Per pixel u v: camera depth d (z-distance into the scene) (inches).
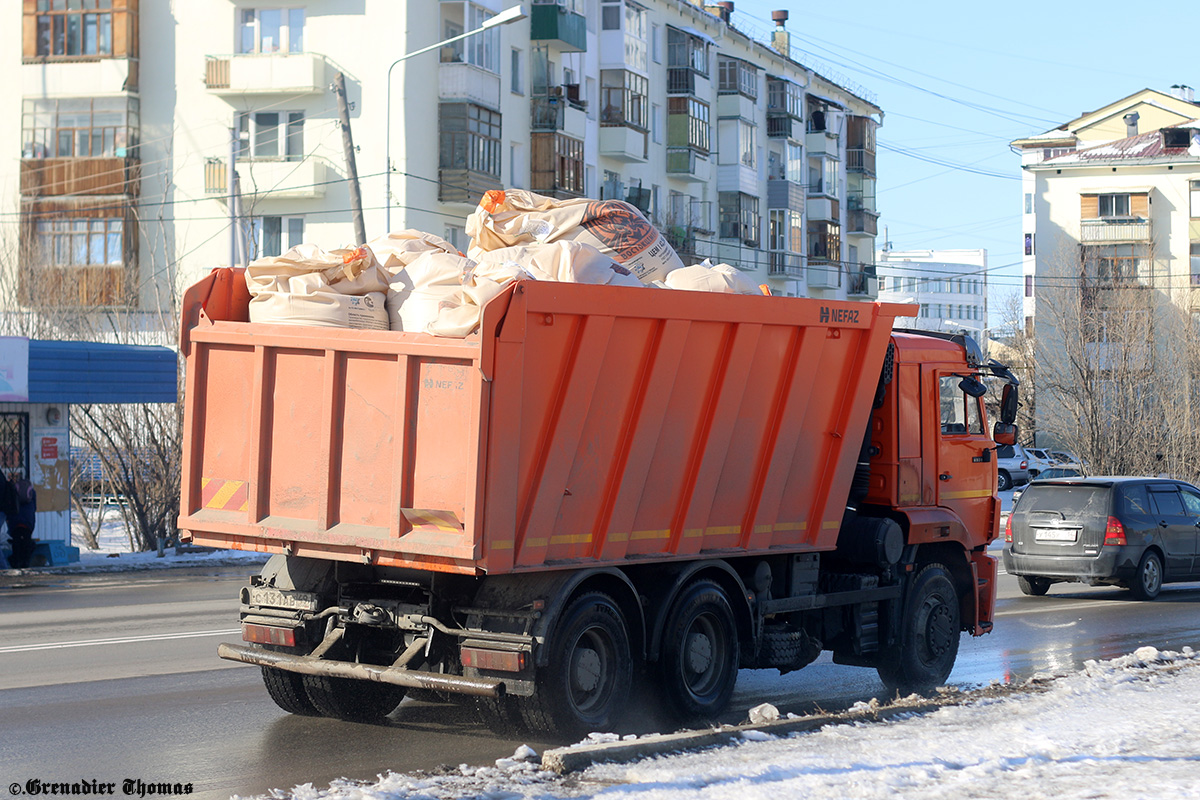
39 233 1547.7
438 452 279.7
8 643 475.8
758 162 2278.5
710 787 238.1
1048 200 2411.4
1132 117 2669.8
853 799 228.2
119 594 674.8
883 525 385.4
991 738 284.8
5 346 802.2
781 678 426.0
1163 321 1811.0
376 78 1453.0
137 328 1268.5
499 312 274.7
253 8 1494.8
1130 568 678.5
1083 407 1659.7
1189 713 315.6
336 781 266.2
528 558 287.1
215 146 1513.3
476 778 253.9
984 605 437.4
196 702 360.2
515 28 1619.1
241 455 314.7
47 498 871.1
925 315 5777.6
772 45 2613.2
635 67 1852.9
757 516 350.6
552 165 1648.6
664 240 361.7
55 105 1542.8
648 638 322.0
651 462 316.8
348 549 293.6
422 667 302.7
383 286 315.3
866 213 2684.5
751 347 337.1
